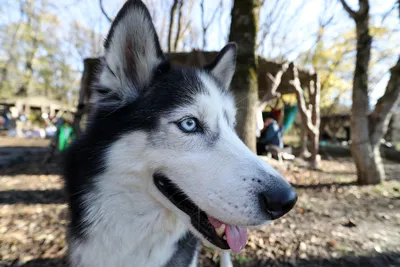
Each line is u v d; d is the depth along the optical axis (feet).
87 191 0.89
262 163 0.82
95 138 0.91
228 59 1.26
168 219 0.93
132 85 0.96
